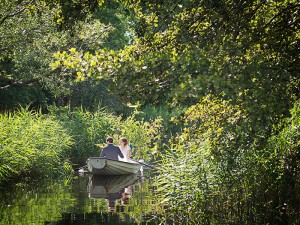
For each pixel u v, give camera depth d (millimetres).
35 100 66875
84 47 45062
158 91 13938
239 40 15070
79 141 50594
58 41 43188
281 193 20188
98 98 75188
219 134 16094
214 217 21219
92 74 14953
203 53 13688
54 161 41750
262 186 20875
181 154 25734
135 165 42875
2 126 37812
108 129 53375
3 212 23938
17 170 36781
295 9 16344
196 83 12648
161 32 17297
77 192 30938
